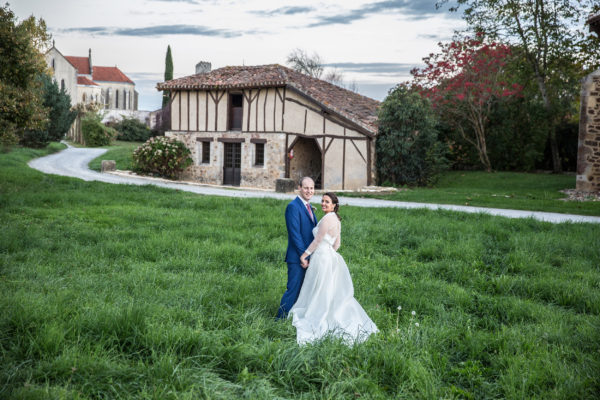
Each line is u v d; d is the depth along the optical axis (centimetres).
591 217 1193
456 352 398
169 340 355
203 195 1483
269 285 559
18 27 1433
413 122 1952
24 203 1124
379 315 471
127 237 802
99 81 8319
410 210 1185
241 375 324
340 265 449
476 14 2378
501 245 813
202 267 639
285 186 1791
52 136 3684
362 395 314
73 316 388
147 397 284
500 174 2205
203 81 2238
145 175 2269
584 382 327
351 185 1964
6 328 356
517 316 486
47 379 291
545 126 2242
